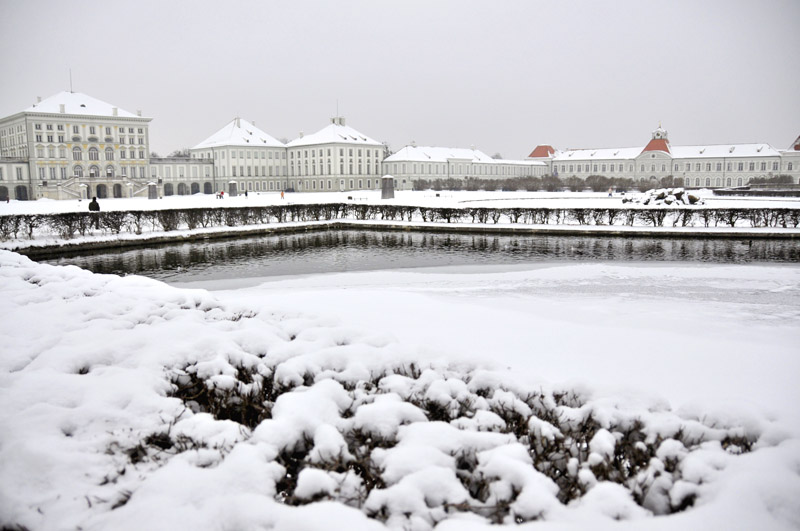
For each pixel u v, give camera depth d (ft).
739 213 129.80
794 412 21.81
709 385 25.73
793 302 52.37
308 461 11.25
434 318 40.11
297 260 93.97
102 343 18.69
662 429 12.53
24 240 107.24
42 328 21.29
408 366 16.47
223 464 10.89
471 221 155.63
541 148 547.08
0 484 10.71
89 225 118.62
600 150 500.74
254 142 433.48
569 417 13.48
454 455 11.52
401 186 439.22
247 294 59.06
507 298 54.49
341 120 447.83
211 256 100.58
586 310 46.80
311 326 20.77
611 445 11.68
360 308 43.86
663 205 148.25
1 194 344.69
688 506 10.34
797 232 118.62
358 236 134.92
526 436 12.67
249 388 14.89
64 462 11.34
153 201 232.12
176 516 9.64
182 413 13.66
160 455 12.18
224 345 17.40
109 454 11.97
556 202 217.77
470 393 14.33
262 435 11.73
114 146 375.45
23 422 12.84
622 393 14.60
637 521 9.59
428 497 10.18
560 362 29.17
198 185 421.59
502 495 10.21
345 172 426.10
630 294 57.26
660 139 462.60
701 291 59.31
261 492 10.32
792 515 9.77
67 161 358.84
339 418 12.91
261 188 435.53
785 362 29.50
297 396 13.47
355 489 10.39
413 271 79.10
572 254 97.60
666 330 38.99
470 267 82.38
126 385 14.87
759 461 11.02
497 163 499.92
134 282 32.09
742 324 41.60
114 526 9.55
